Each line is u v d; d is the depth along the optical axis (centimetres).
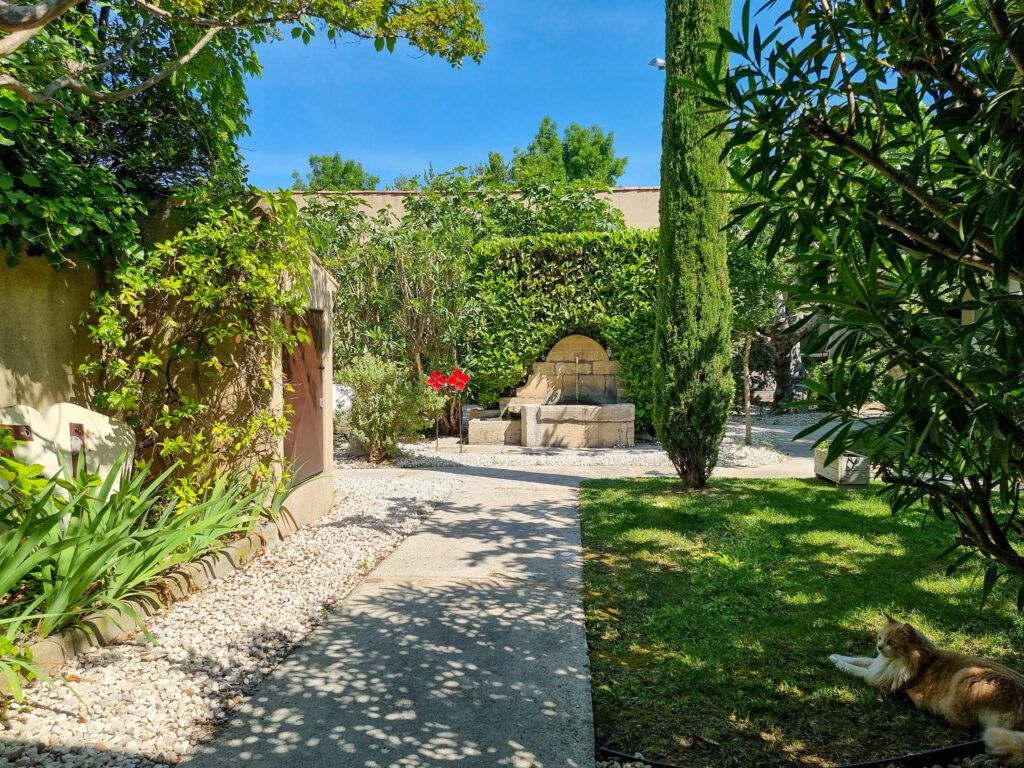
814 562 459
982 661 254
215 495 434
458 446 1187
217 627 347
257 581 426
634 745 240
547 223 1406
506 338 1235
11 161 369
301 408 587
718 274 705
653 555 487
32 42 367
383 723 256
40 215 368
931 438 148
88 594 330
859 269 152
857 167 185
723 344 714
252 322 495
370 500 697
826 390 165
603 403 1258
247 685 288
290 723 256
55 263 395
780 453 1080
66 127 390
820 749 236
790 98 164
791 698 273
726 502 653
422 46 467
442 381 1073
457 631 349
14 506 287
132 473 446
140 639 328
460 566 466
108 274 444
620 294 1203
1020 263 148
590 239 1208
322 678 295
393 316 1182
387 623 360
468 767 227
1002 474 155
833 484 759
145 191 506
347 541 528
